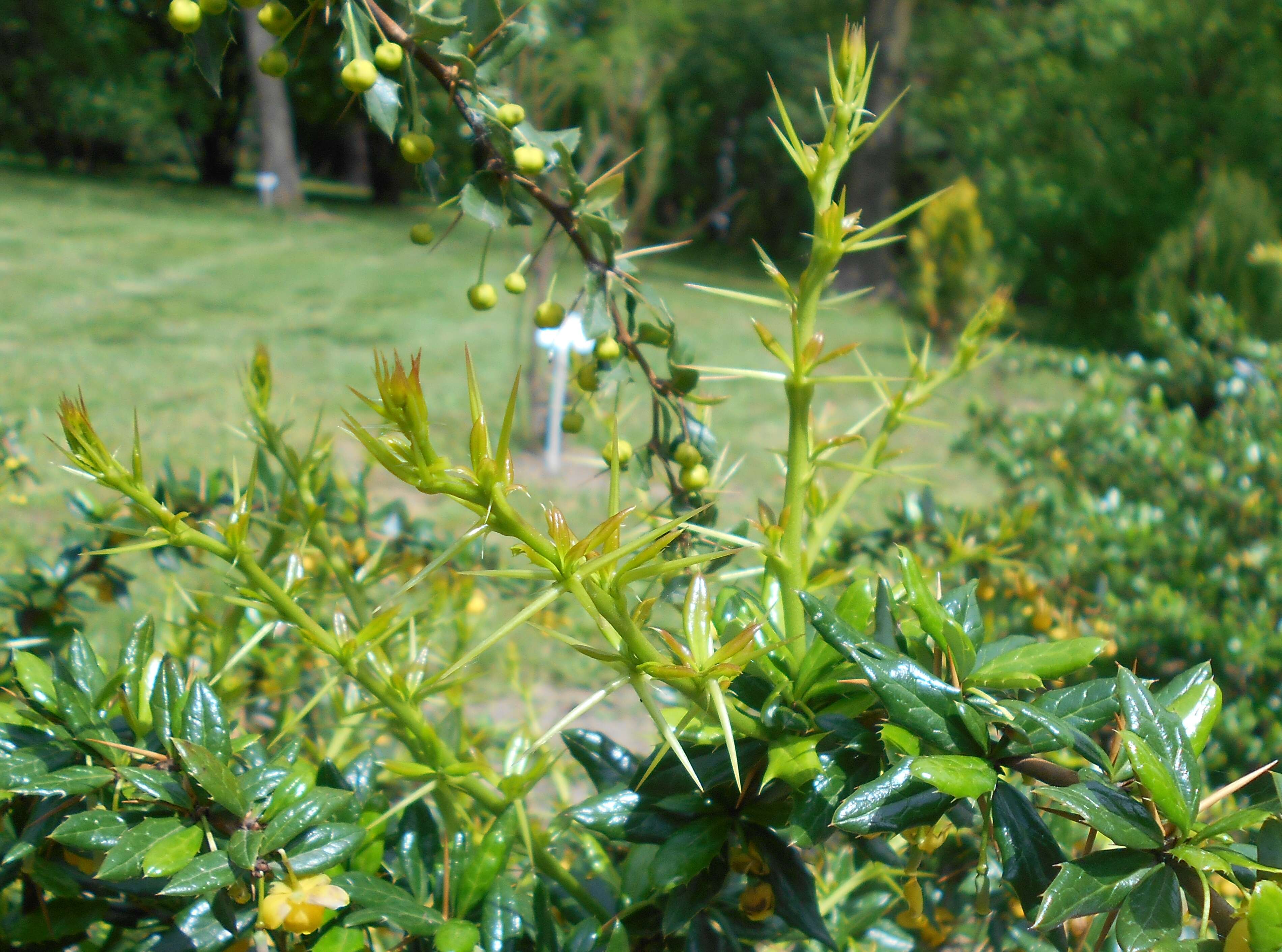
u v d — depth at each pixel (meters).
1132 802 0.25
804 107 8.95
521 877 0.42
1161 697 0.29
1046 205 4.79
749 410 3.33
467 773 0.35
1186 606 0.88
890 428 0.41
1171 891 0.24
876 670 0.26
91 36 10.38
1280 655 0.82
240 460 2.38
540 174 0.34
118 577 0.59
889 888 0.47
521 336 4.23
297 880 0.28
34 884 0.34
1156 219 4.62
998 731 0.28
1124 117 4.95
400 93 0.32
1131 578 0.95
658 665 0.25
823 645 0.30
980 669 0.28
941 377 0.41
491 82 0.33
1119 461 1.22
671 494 0.38
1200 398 1.48
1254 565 1.00
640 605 0.26
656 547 0.24
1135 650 0.84
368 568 0.45
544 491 2.35
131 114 10.92
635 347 0.37
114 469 0.28
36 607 0.57
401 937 0.38
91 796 0.32
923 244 4.34
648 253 0.37
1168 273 3.54
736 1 8.66
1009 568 0.81
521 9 0.33
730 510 2.12
